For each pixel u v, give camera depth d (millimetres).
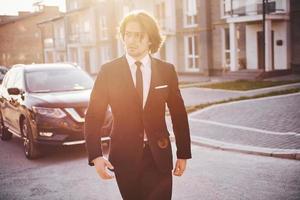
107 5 41062
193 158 7172
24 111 8102
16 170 7145
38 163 7570
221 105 13188
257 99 13953
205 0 28578
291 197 4941
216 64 28906
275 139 7973
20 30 62719
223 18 27719
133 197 2900
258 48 25625
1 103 10078
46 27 59219
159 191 2854
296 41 23688
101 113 2895
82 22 47938
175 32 32375
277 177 5770
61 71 9344
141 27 2795
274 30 24375
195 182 5738
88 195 5527
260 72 22719
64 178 6422
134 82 2838
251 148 7383
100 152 2838
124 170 2824
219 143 7984
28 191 5863
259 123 9742
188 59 31922
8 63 62719
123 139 2824
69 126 7586
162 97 2854
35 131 7688
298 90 15367
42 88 8719
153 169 2869
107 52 43312
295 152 6758
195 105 13820
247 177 5844
